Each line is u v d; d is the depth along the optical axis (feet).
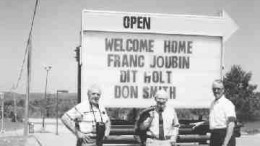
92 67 28.89
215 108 24.47
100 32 28.96
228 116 24.02
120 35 29.14
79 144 22.40
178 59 29.76
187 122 31.40
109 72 29.07
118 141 28.86
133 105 29.27
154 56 29.53
